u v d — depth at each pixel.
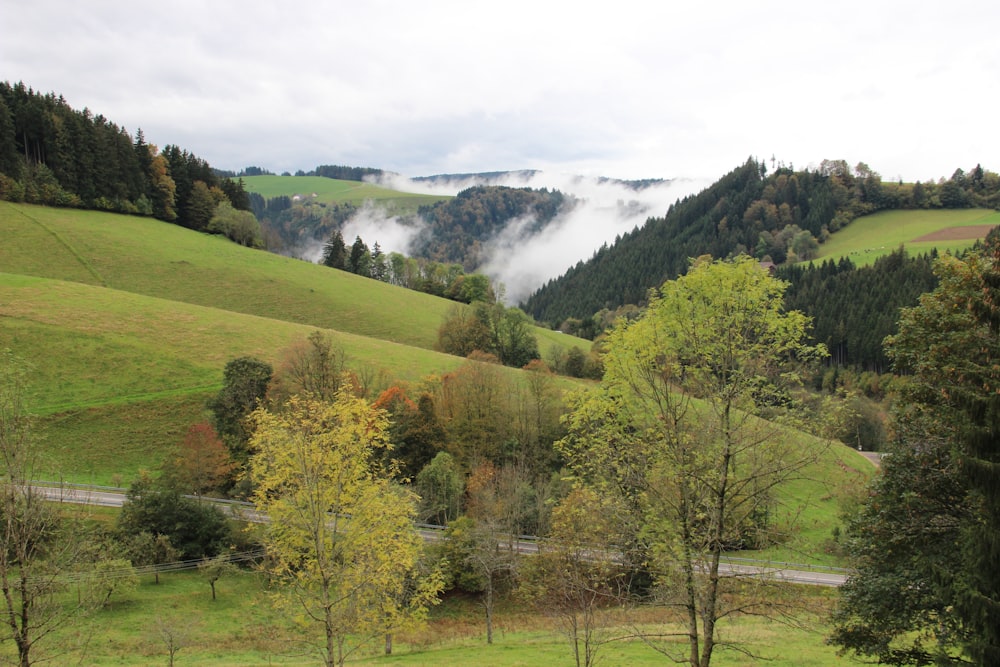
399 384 71.69
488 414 65.75
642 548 17.08
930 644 24.14
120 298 90.44
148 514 44.72
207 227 156.75
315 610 19.86
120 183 144.00
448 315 116.44
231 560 44.03
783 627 31.48
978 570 15.53
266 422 20.67
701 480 15.73
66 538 19.08
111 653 31.73
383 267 182.88
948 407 18.81
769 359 16.28
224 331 85.06
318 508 18.41
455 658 29.48
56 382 67.00
